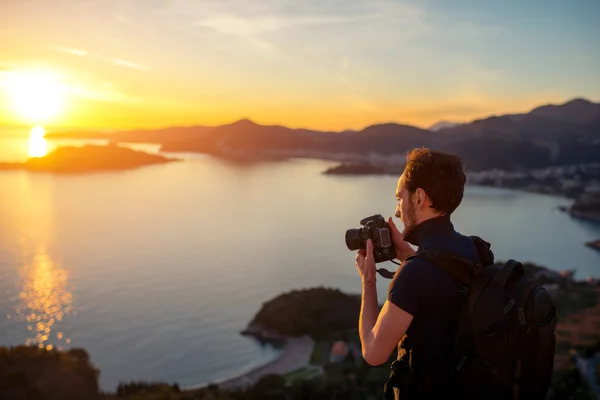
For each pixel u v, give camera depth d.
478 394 2.15
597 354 56.75
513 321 2.10
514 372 2.10
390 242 2.52
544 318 2.07
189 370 147.38
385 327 2.19
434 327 2.20
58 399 69.88
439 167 2.31
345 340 128.75
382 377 67.88
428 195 2.32
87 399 72.62
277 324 150.88
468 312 2.17
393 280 2.29
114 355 168.50
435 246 2.29
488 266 2.27
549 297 2.12
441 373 2.20
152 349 172.25
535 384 2.09
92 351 172.75
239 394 72.69
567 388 42.44
